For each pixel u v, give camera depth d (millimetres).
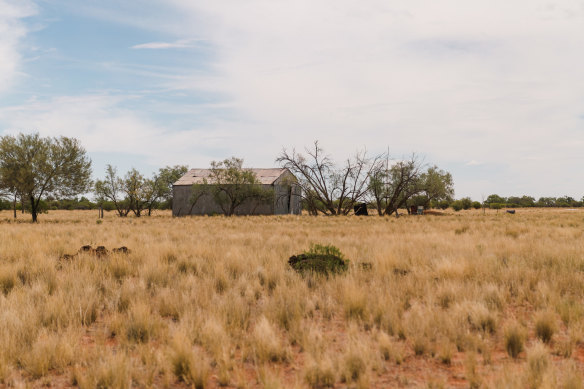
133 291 7172
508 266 9273
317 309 6570
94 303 6543
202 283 7805
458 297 6617
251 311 6320
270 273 8555
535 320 5234
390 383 3904
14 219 44688
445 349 4453
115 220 39375
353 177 50531
